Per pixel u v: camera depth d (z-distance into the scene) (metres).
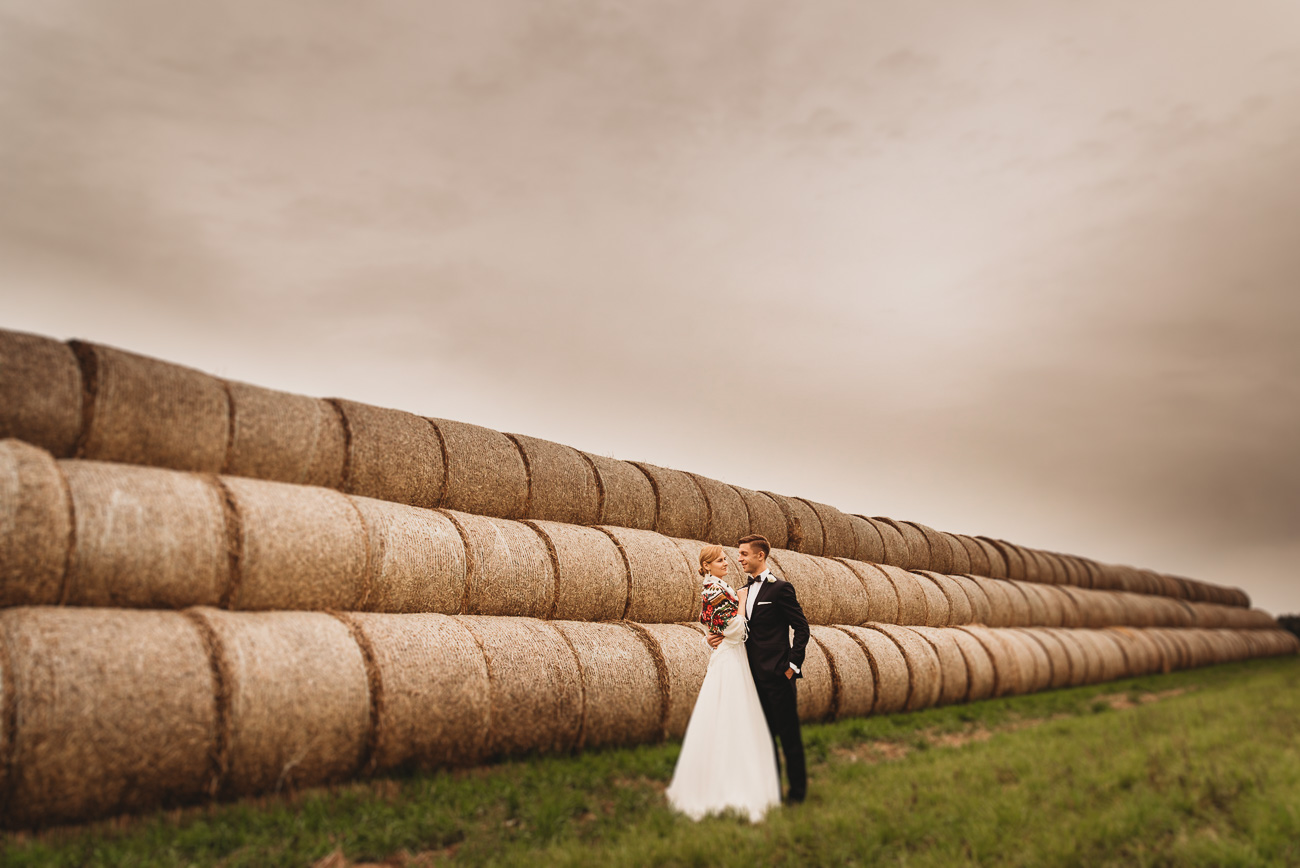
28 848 3.34
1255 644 24.55
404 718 4.87
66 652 3.66
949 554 13.95
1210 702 10.12
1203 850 4.12
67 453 4.38
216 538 4.52
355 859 3.78
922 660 9.68
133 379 4.60
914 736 7.95
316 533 4.99
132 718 3.76
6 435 4.09
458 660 5.26
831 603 9.69
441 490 6.54
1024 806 4.78
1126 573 20.66
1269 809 4.80
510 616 6.30
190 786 4.02
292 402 5.57
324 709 4.48
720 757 4.80
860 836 4.21
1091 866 4.01
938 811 4.72
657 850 3.87
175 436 4.79
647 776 5.57
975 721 9.24
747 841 4.07
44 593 3.86
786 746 5.08
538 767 5.40
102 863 3.31
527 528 6.85
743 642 5.16
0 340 4.14
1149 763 6.20
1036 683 12.55
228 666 4.13
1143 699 12.62
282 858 3.57
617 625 6.97
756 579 5.36
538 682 5.74
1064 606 15.84
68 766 3.57
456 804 4.46
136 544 4.16
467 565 6.02
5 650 3.49
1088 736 7.41
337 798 4.41
